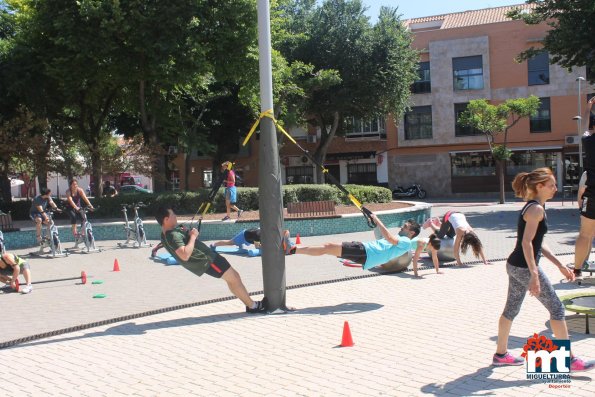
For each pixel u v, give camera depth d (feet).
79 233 50.47
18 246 53.93
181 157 153.48
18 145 70.18
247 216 61.16
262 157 25.89
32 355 20.85
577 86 125.80
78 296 30.81
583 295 22.97
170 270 38.83
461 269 35.86
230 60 70.95
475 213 82.58
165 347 21.30
